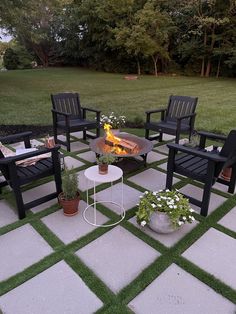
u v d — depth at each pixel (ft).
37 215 7.44
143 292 5.08
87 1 51.93
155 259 5.90
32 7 31.40
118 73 55.88
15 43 59.72
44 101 24.53
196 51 48.93
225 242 6.48
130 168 10.37
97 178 7.09
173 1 45.27
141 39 44.37
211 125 17.16
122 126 16.11
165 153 12.53
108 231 6.81
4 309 4.72
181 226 6.95
